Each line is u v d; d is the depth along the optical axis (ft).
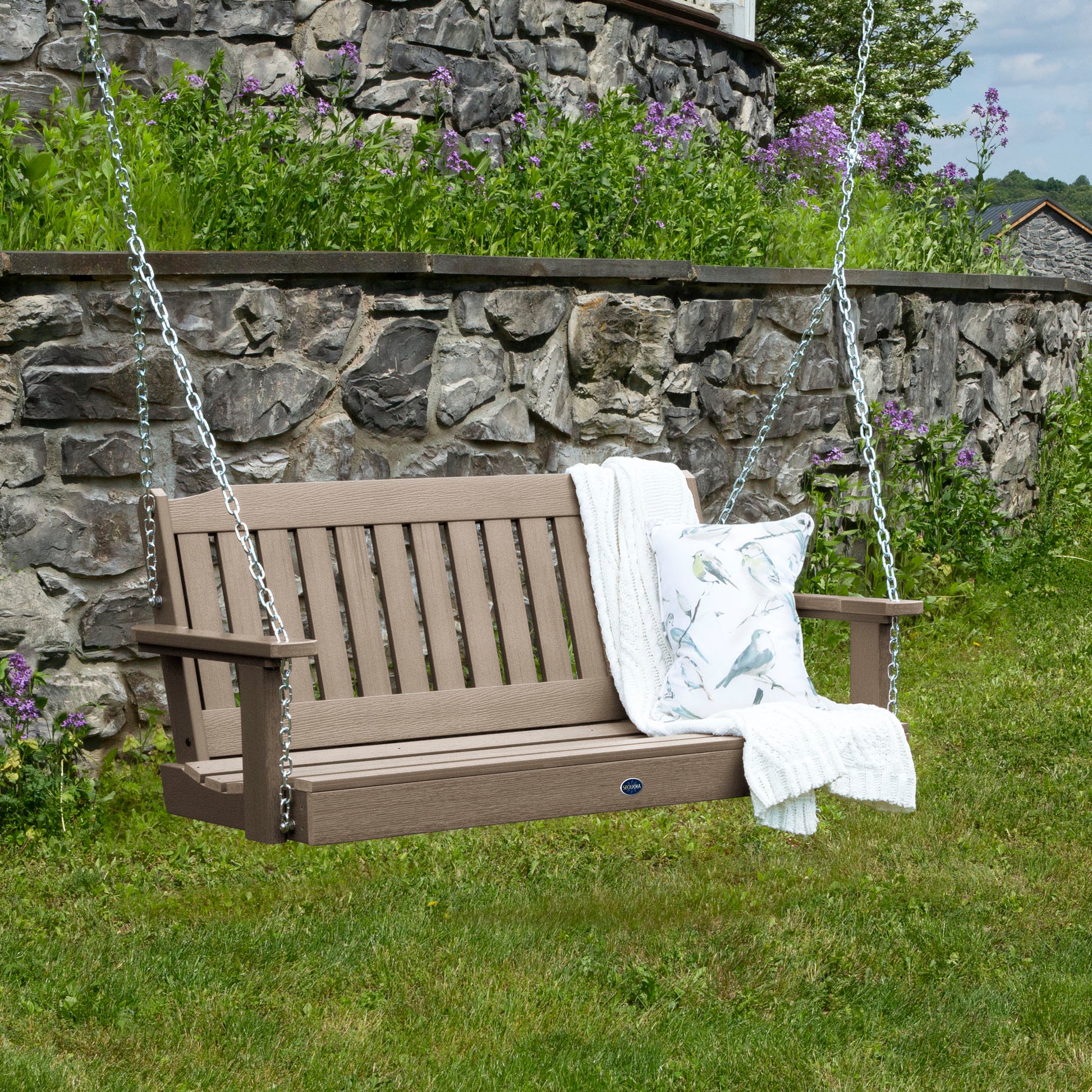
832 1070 9.02
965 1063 9.20
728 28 31.48
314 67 21.53
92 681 13.78
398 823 8.80
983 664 19.58
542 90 24.68
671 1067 8.96
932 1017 9.82
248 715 8.64
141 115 17.33
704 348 18.54
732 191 22.03
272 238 15.81
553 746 10.34
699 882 12.19
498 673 11.57
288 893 11.71
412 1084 8.67
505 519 11.91
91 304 13.55
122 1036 9.17
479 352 15.96
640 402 17.75
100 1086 8.53
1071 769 15.29
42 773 13.07
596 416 17.28
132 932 10.88
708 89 30.09
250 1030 9.28
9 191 14.98
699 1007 9.89
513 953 10.60
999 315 25.32
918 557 21.93
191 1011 9.53
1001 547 24.35
